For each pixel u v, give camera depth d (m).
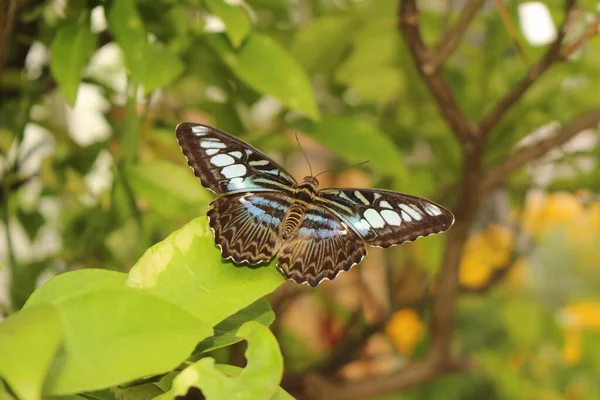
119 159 0.73
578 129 0.76
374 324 0.84
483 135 0.75
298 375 0.82
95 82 0.78
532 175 0.83
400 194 0.70
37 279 0.79
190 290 0.65
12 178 0.77
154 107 0.80
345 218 0.70
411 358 0.87
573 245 1.07
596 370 0.88
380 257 0.90
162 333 0.63
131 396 0.64
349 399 0.80
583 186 0.81
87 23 0.70
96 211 0.78
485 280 0.86
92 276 0.65
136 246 0.77
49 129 0.78
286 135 0.78
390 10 0.78
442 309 0.79
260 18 0.81
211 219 0.66
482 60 0.81
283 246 0.68
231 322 0.66
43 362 0.61
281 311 0.85
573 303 0.97
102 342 0.63
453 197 0.82
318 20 0.78
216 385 0.63
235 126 0.79
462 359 0.80
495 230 0.88
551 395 0.87
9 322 0.62
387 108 0.83
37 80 0.76
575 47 0.72
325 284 0.86
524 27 0.80
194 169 0.69
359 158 0.74
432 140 0.82
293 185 0.70
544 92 0.80
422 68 0.74
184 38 0.72
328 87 0.83
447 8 0.77
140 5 0.72
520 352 0.89
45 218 0.83
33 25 0.74
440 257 0.82
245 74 0.70
